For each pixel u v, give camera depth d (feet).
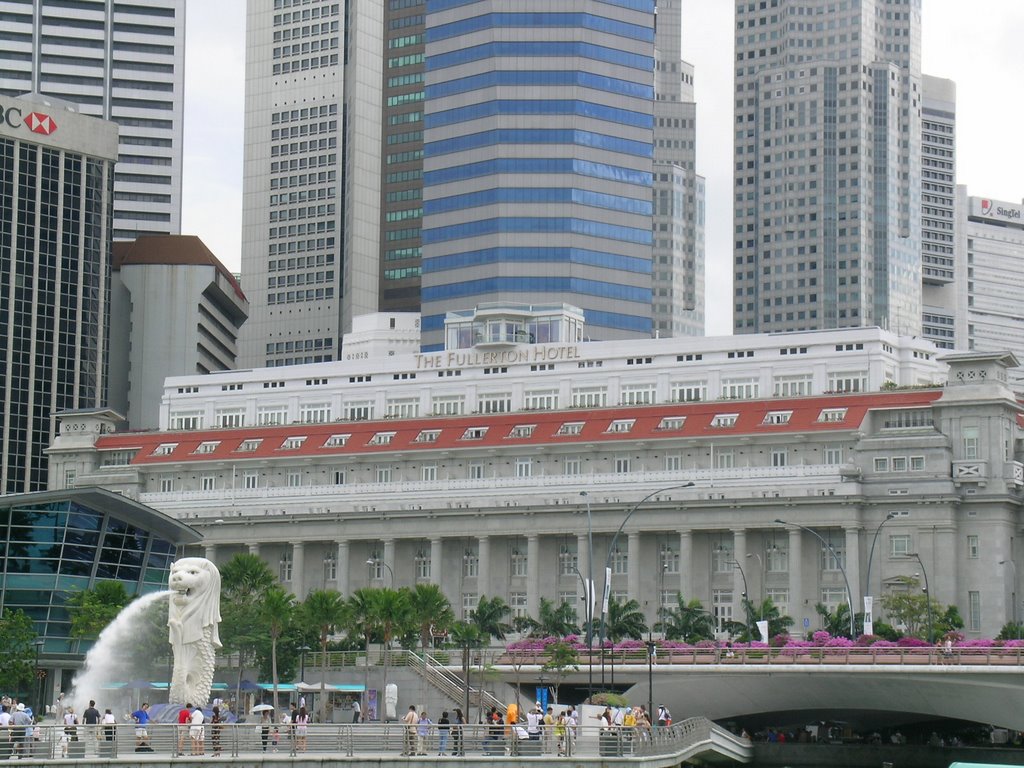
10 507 537.24
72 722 329.72
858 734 587.68
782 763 529.45
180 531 562.25
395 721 534.78
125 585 558.97
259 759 321.93
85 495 538.88
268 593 554.87
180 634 362.12
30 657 500.33
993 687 492.13
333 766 328.90
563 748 358.23
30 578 541.34
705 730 458.50
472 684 570.05
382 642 620.08
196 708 343.67
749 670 522.06
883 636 603.26
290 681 580.30
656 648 551.18
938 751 524.93
